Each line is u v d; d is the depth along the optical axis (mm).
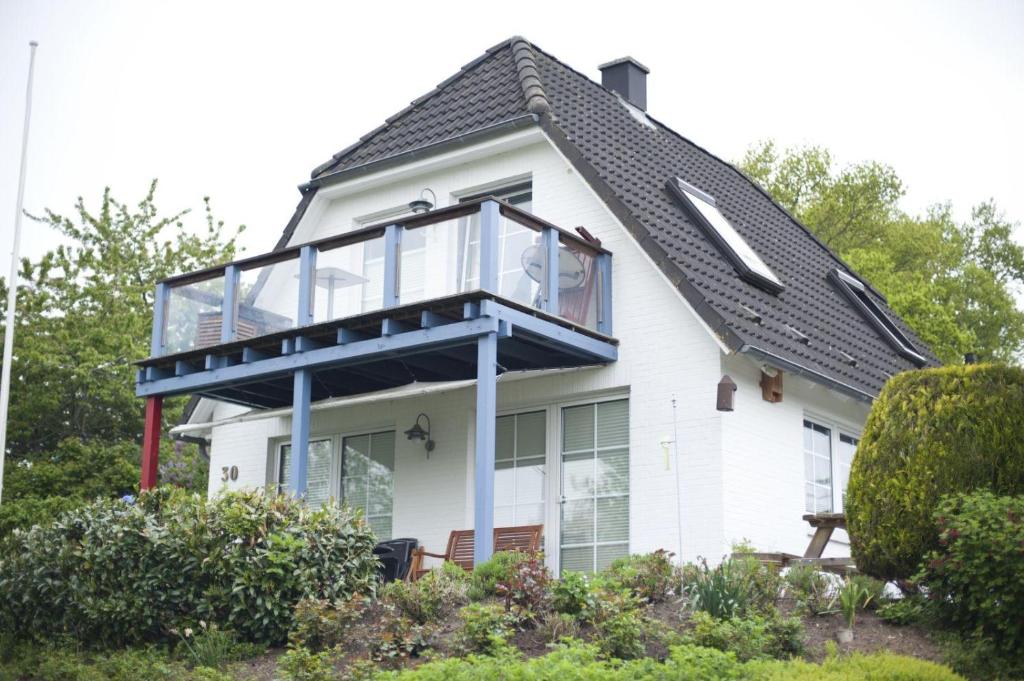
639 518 15383
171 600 12867
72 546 13500
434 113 19531
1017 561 10844
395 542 16250
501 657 10469
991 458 12055
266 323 16453
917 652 11070
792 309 17828
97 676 11922
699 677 9766
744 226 20141
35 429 27156
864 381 17156
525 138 17297
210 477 19859
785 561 13688
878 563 12312
